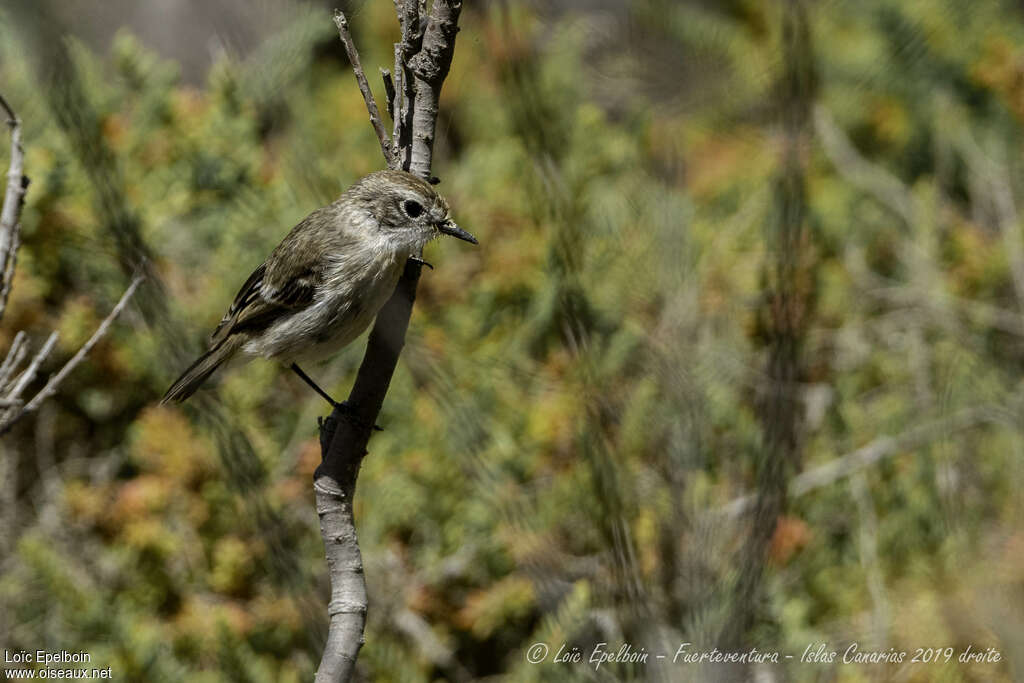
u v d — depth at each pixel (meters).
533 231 12.22
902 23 15.95
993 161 15.01
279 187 12.36
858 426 12.34
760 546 7.63
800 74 9.71
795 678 9.72
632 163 13.16
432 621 11.08
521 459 10.97
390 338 6.53
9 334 11.66
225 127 12.46
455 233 9.14
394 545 11.16
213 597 10.92
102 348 11.72
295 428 12.16
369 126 14.32
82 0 12.51
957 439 11.99
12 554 11.37
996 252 13.93
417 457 11.13
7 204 6.79
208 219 12.35
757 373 11.77
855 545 11.64
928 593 10.38
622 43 13.15
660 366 10.40
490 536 10.91
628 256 11.70
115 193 10.79
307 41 11.91
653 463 10.23
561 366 11.34
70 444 12.14
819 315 13.13
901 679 10.02
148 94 12.84
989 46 15.27
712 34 13.59
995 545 10.69
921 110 16.00
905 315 13.63
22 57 11.54
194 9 12.91
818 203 13.95
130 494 10.94
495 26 11.26
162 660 10.13
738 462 11.14
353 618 6.25
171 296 11.11
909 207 14.74
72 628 10.62
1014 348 13.57
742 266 12.89
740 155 14.11
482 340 11.95
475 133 14.27
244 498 9.78
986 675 9.88
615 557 8.11
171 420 11.02
